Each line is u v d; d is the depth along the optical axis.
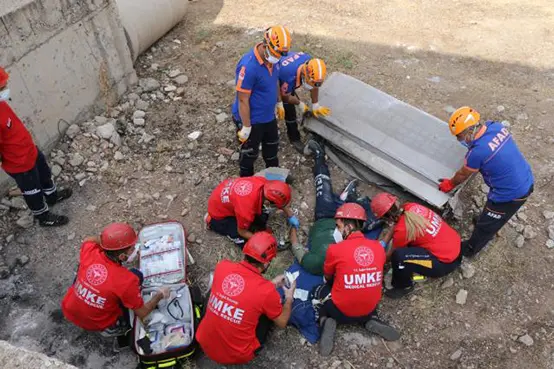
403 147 4.56
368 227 4.46
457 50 6.79
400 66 6.50
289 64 4.55
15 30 4.39
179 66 6.62
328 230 4.25
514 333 3.82
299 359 3.71
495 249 4.36
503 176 3.71
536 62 6.52
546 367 3.62
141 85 6.18
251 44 6.93
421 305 4.01
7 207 4.64
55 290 4.13
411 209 3.88
